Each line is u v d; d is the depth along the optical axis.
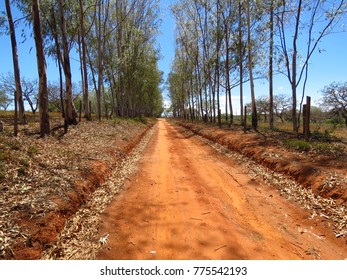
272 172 7.45
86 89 17.41
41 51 9.21
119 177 7.54
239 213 5.07
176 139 18.27
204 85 28.33
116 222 4.68
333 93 28.23
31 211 4.06
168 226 4.53
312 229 4.34
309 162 7.10
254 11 15.84
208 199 5.79
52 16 14.32
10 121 12.84
